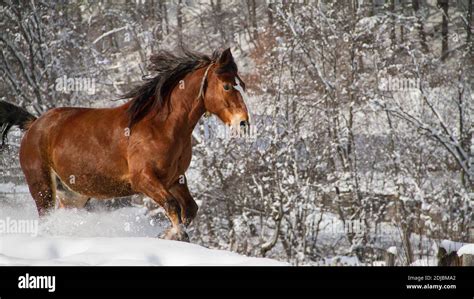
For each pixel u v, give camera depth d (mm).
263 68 20422
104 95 20219
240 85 7566
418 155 18859
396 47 20672
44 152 8344
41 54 19844
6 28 20031
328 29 21812
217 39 29922
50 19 20312
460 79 20531
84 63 20328
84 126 8031
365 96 19875
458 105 20109
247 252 17109
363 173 19484
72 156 8000
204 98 7672
